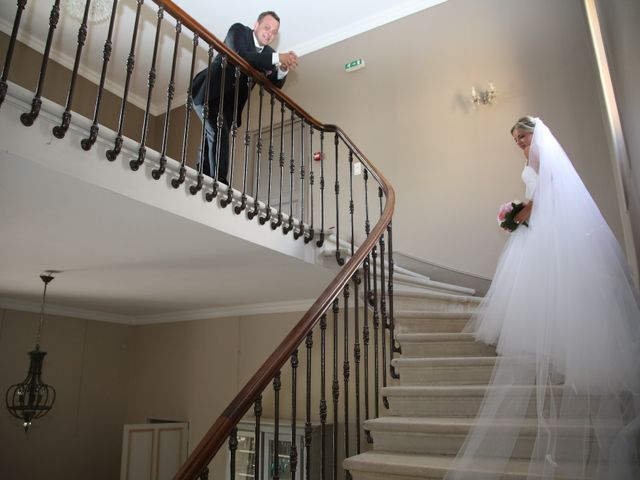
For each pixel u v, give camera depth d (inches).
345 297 97.2
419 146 195.5
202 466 62.8
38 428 206.8
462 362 103.4
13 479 196.1
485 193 178.2
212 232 106.3
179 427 217.0
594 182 155.6
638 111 67.8
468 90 189.0
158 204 92.3
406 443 88.5
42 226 102.3
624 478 61.7
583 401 69.4
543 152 90.5
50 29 77.7
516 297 84.5
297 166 222.7
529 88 175.9
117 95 266.2
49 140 75.7
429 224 186.5
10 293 184.7
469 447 72.2
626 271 81.0
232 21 227.0
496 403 75.3
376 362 108.7
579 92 165.6
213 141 129.4
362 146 209.0
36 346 198.1
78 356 225.8
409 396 98.3
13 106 71.8
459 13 197.9
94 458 225.6
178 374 230.7
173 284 166.7
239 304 212.5
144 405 237.5
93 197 86.4
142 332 250.2
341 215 207.0
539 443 67.2
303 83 232.4
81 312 226.5
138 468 202.1
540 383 74.5
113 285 168.2
